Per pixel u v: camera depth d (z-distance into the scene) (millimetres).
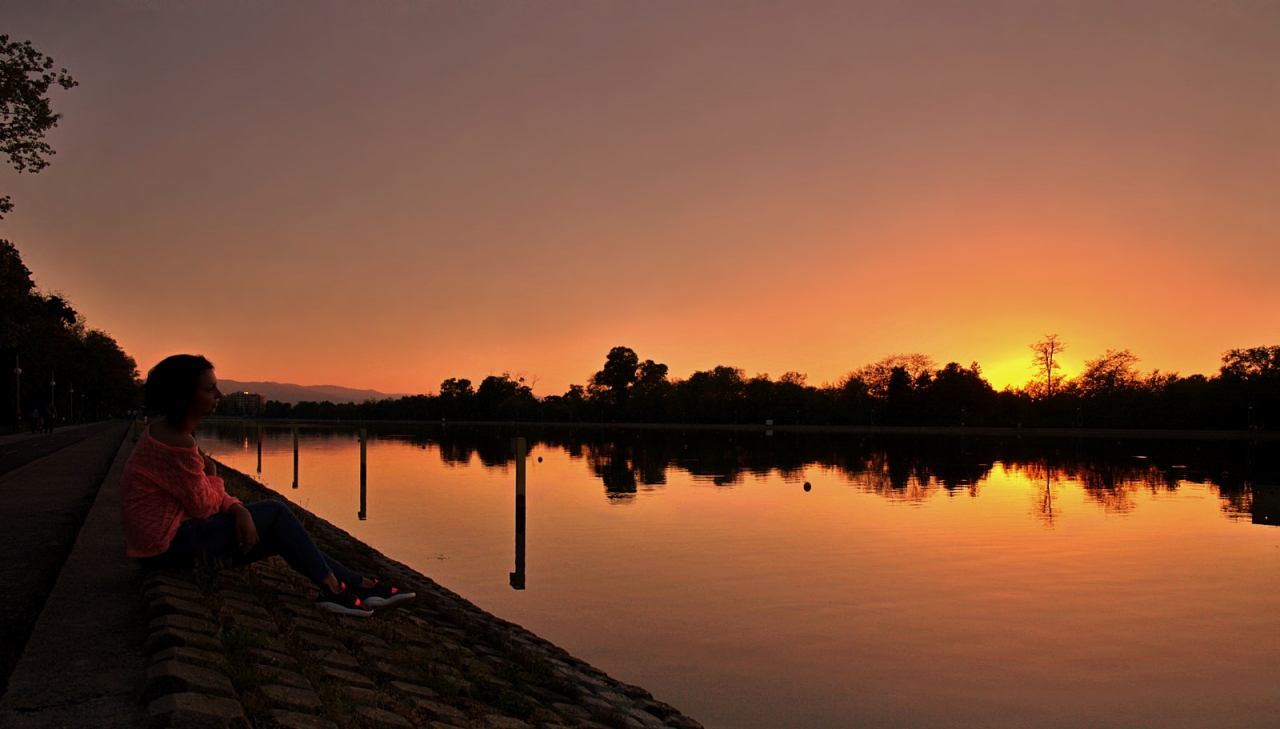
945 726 8195
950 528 20875
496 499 28547
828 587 14164
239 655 5062
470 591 13898
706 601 13203
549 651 9984
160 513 6305
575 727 6613
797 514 23688
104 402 145125
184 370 6328
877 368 149875
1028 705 8789
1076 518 22672
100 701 4246
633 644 10852
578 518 23078
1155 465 43750
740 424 162000
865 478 36219
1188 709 8711
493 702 6539
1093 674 9711
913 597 13461
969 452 58969
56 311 89562
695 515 23641
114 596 6281
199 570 6484
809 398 156875
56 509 12742
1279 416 100875
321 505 27031
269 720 4266
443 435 109438
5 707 4125
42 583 7457
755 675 9672
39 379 85312
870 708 8641
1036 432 114250
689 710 8562
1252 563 16188
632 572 15477
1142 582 14531
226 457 54875
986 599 13320
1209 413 106875
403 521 22875
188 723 3820
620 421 195250
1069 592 13805
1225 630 11570
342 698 5082
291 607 6883
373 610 7234
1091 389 122188
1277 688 9305
